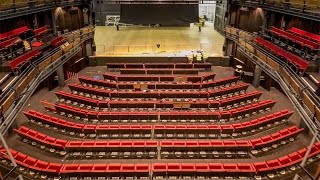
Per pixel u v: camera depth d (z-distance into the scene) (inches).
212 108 865.5
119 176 551.8
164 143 649.6
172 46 1342.3
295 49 889.5
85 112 799.1
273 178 550.6
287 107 882.1
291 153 634.8
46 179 543.8
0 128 465.7
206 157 639.1
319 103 531.2
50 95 954.7
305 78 723.4
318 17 737.0
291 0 892.6
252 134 730.8
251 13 1146.7
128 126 724.0
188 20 1374.3
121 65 1182.3
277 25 1073.5
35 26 1023.6
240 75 1079.0
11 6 781.3
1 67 719.7
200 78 1056.8
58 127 735.7
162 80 1066.1
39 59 776.3
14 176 546.6
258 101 918.4
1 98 533.0
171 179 551.5
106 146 632.4
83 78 1019.3
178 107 857.5
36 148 661.9
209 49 1321.4
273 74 802.2
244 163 609.3
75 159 633.0
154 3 1278.3
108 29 1672.0
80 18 1251.8
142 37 1485.0
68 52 976.3
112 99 930.1
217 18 1636.3
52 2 1017.5
